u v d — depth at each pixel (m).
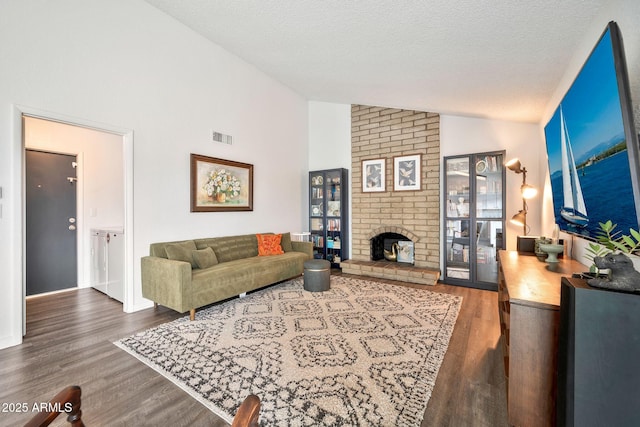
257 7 2.61
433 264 4.50
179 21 3.55
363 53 2.79
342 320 2.79
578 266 2.07
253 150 4.66
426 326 2.65
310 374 1.89
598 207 1.37
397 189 4.83
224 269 3.25
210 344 2.31
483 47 2.13
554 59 2.16
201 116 3.84
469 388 1.76
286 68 4.17
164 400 1.67
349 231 5.47
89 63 2.77
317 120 5.86
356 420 1.49
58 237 3.84
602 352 0.99
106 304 3.33
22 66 2.38
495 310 3.09
